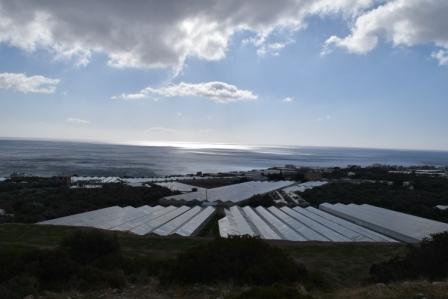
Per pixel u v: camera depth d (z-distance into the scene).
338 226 55.81
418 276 20.69
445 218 72.69
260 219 61.09
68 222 54.53
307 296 12.57
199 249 19.44
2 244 30.02
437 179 132.12
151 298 15.27
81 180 130.75
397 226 54.69
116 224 53.66
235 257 18.66
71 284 16.47
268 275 17.62
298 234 49.41
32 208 72.62
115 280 17.23
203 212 68.00
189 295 15.61
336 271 27.58
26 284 15.67
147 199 93.44
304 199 98.31
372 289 15.80
